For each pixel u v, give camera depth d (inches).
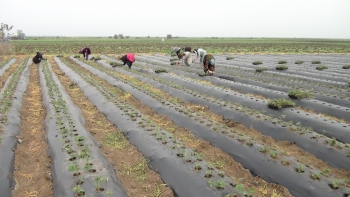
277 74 807.7
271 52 1969.7
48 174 259.4
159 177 261.0
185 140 350.6
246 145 305.7
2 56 1379.2
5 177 241.8
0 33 1535.4
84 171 241.8
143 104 509.0
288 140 334.3
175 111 434.6
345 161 275.6
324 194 218.1
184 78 719.1
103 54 1700.3
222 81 680.4
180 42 3307.1
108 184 225.0
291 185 239.0
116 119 409.1
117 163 288.7
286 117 407.8
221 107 457.4
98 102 506.0
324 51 2023.9
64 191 216.7
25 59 1262.3
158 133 341.7
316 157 298.2
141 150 311.0
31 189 239.3
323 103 463.8
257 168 273.3
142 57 1481.3
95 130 387.2
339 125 357.7
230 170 278.4
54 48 2068.2
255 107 463.8
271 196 228.7
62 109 437.1
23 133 365.4
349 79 709.9
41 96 589.0
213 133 347.3
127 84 650.2
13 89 568.4
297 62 1136.8
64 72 907.4
